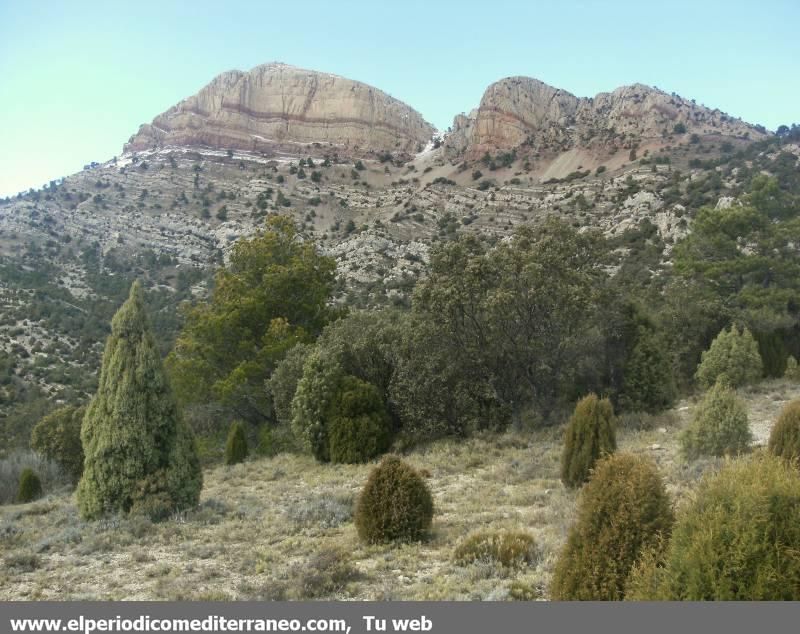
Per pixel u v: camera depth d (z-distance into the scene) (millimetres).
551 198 95375
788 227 35188
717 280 35406
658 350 23547
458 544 10312
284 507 15156
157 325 67375
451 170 146750
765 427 19547
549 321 22281
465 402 22906
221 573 9719
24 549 11914
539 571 8570
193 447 14773
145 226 116750
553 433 21312
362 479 18609
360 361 24906
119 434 13914
